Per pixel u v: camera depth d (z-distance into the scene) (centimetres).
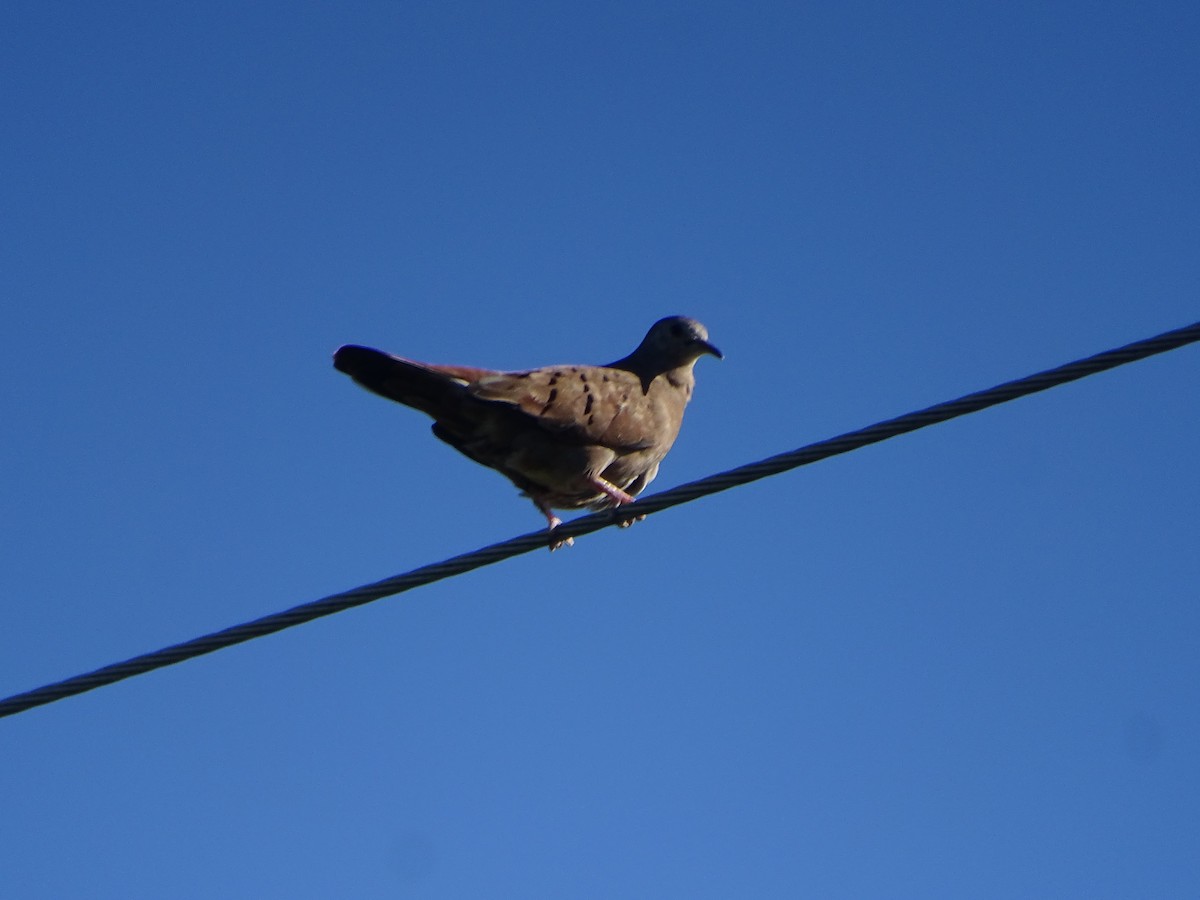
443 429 1362
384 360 1257
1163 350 941
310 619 1059
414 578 1071
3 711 1066
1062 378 961
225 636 1052
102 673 1055
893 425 1005
